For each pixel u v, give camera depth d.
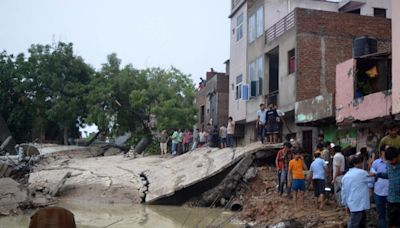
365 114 14.48
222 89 36.41
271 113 19.86
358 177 8.23
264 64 25.00
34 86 37.88
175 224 13.66
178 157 23.72
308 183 14.88
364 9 27.08
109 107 35.78
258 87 25.66
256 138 27.36
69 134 41.75
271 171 18.52
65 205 18.56
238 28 29.52
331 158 14.16
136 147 36.03
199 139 28.91
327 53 21.30
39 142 38.16
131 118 36.56
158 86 35.66
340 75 16.20
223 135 25.12
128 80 35.62
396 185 7.89
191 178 18.66
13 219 14.74
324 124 19.12
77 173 22.88
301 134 21.42
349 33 21.70
